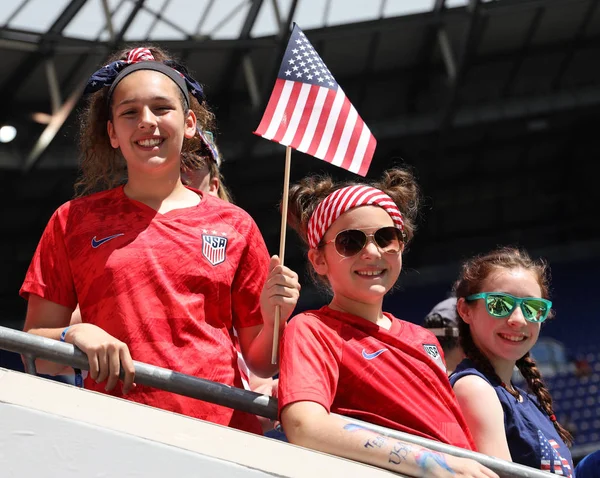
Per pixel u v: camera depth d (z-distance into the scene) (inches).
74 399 84.7
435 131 764.6
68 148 677.9
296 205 119.8
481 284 124.9
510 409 116.6
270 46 642.8
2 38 584.4
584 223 933.8
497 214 938.7
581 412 663.8
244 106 713.0
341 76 721.0
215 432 84.9
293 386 93.7
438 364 107.5
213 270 105.3
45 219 776.9
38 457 80.2
